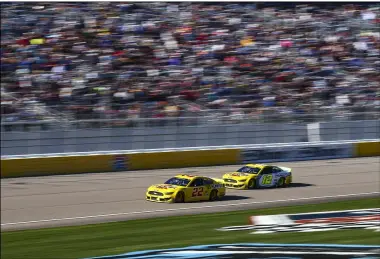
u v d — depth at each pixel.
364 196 98.06
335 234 68.88
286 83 146.88
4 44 135.75
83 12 152.75
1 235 67.31
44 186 99.44
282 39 161.88
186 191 89.50
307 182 110.12
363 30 173.88
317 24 171.38
